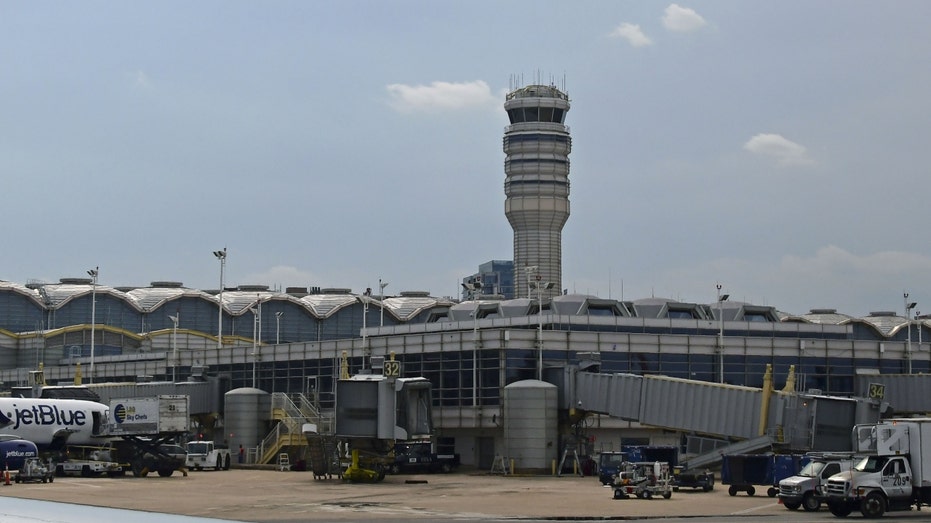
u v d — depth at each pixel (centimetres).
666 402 10031
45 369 16938
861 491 5959
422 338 12012
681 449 11362
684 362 12188
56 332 19512
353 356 12550
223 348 13912
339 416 9544
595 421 11694
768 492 7525
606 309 14388
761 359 12519
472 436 11644
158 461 9981
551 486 8625
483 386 11469
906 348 13238
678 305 14712
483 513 6153
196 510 6328
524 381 10762
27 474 8594
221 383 13200
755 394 9369
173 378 14512
